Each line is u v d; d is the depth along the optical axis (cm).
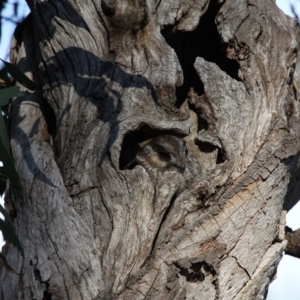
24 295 560
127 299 561
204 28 755
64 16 699
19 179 579
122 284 568
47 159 630
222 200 614
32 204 605
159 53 671
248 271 609
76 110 652
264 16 732
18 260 582
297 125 686
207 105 668
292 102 713
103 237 584
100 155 613
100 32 689
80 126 638
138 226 589
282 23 740
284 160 653
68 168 621
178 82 659
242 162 641
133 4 680
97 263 568
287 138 662
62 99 672
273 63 702
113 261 575
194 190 606
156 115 639
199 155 661
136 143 651
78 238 577
